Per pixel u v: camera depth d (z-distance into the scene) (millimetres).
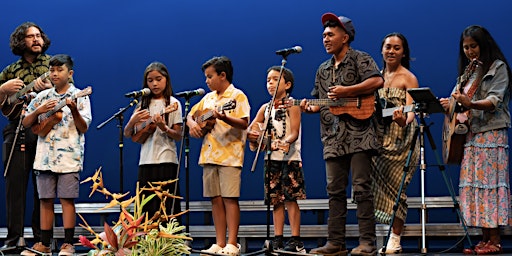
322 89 4293
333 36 4180
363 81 4090
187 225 4406
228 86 4566
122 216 2537
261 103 6738
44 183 4797
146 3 6969
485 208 4520
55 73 4824
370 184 4148
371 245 4082
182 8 6910
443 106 4586
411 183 6246
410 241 5977
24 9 7074
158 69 4770
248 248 5863
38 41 5176
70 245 4785
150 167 4750
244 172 6605
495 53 4527
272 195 4730
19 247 4645
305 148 6609
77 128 4844
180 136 4742
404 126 4594
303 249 4762
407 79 4789
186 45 6883
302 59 6664
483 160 4539
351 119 4148
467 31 4527
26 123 4699
